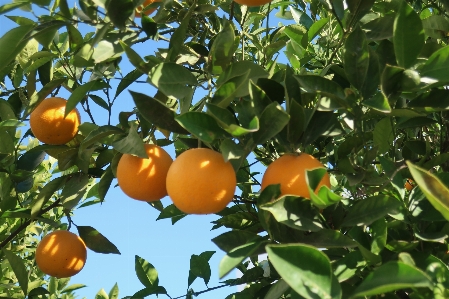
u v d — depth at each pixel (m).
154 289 1.47
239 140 1.22
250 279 1.48
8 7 1.35
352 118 1.27
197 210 1.20
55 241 1.49
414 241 1.22
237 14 1.60
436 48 1.35
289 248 1.08
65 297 1.90
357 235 1.21
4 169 1.57
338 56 1.58
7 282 1.87
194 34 1.53
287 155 1.23
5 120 1.53
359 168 1.29
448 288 1.14
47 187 1.52
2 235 1.69
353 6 1.32
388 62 1.31
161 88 1.26
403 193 1.25
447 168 1.37
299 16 1.70
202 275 1.50
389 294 1.18
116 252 1.54
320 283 1.08
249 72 1.21
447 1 1.36
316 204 1.14
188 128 1.19
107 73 1.53
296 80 1.27
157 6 1.43
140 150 1.28
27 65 1.53
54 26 1.33
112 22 1.32
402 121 1.33
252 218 1.49
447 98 1.25
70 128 1.48
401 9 1.22
